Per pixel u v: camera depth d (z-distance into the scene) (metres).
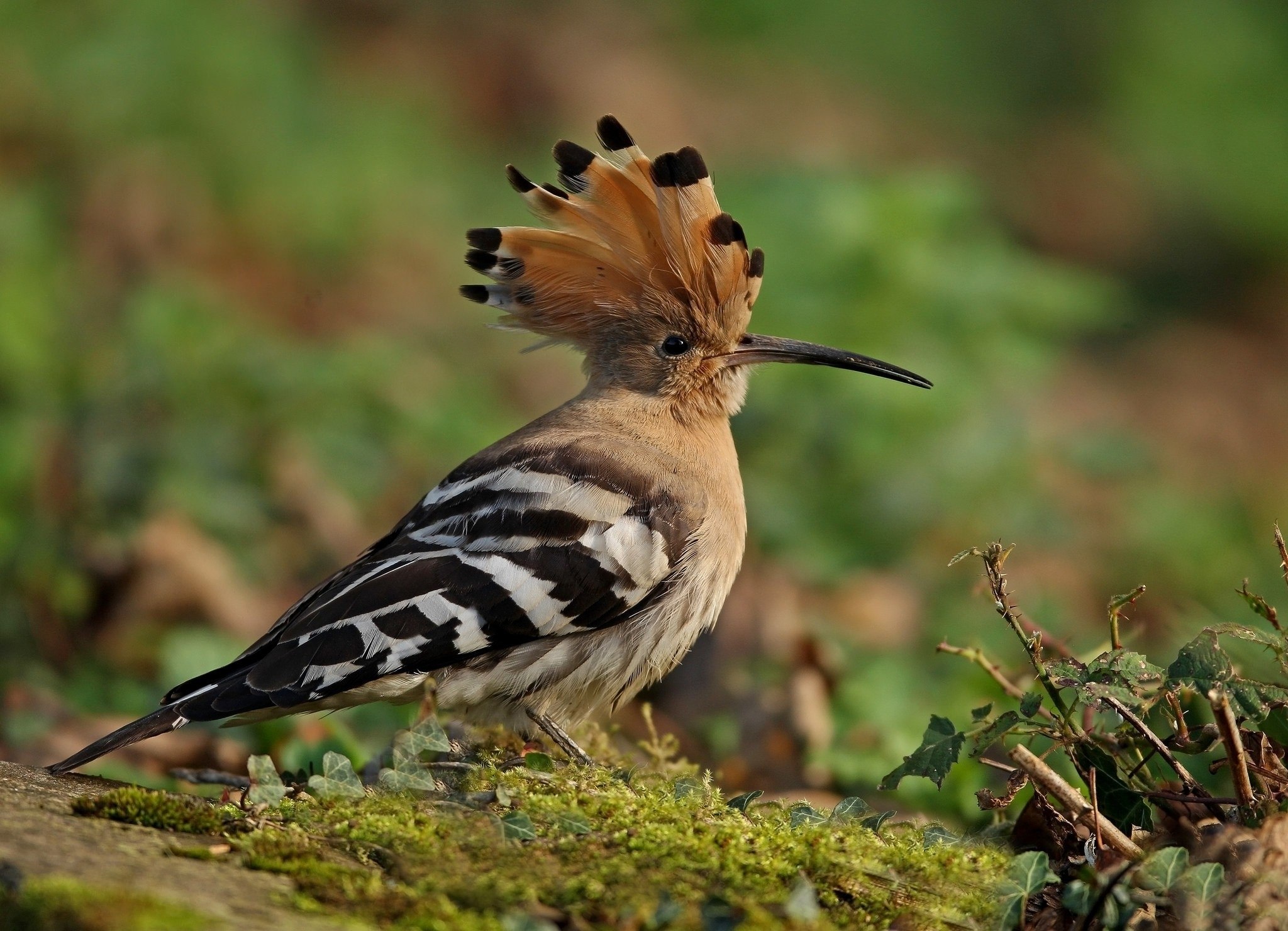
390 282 18.75
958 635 11.24
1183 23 24.61
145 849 5.16
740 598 10.96
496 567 7.63
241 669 7.27
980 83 25.06
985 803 6.09
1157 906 5.30
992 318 14.29
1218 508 15.72
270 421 13.09
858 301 14.03
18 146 18.73
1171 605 12.60
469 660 7.56
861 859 5.58
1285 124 23.61
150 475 11.75
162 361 13.07
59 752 8.69
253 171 18.88
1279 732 6.00
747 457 13.30
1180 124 23.83
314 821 5.66
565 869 5.33
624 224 8.70
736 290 8.75
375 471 13.30
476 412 15.04
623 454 8.26
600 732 8.26
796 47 25.66
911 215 14.39
